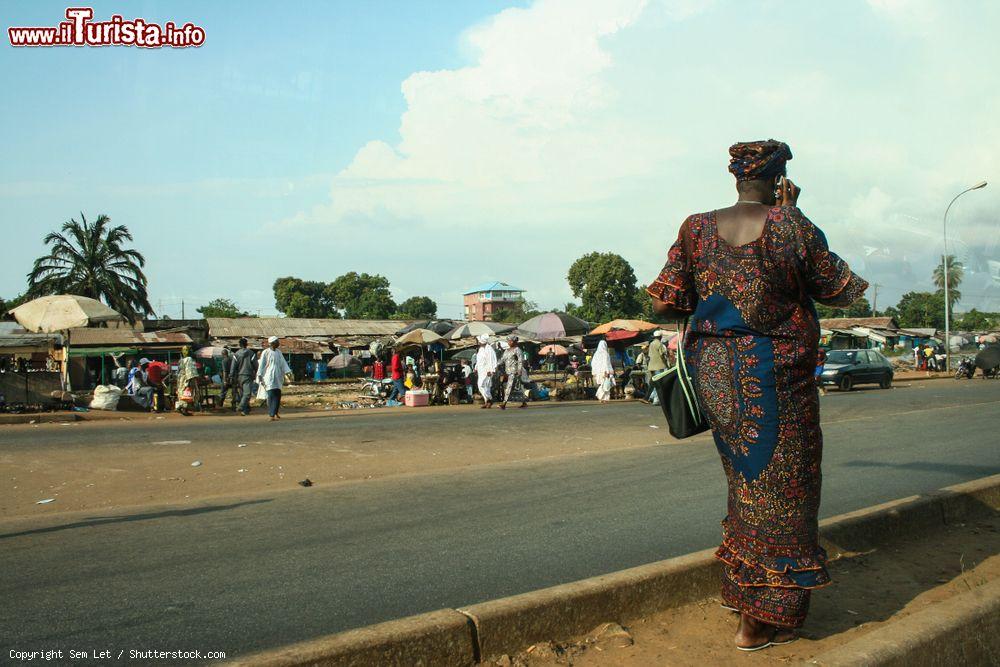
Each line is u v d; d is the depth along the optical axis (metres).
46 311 18.62
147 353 36.84
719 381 2.99
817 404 3.01
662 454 9.83
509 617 3.04
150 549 4.99
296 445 11.21
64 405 18.62
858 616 3.38
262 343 43.44
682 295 3.19
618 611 3.36
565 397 24.02
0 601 3.88
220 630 3.45
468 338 33.03
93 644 3.27
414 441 11.81
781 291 2.92
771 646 3.04
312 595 3.96
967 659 2.75
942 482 7.43
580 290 62.66
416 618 2.94
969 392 23.94
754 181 3.15
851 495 6.77
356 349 46.25
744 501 2.99
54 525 5.80
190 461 9.43
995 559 4.26
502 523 5.72
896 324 63.09
